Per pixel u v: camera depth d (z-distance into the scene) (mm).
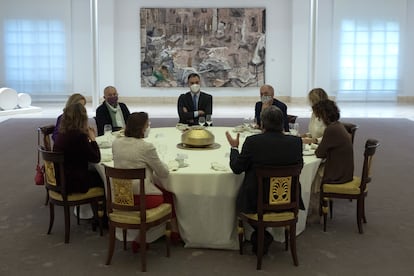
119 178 3430
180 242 3986
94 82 12953
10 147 8117
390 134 9469
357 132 9719
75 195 4023
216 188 3725
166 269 3553
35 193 5449
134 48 15539
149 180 3646
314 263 3652
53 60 15633
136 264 3637
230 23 15367
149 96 15758
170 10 15305
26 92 15766
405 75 15680
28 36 15523
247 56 15500
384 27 15461
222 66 15516
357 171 6520
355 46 15523
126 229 3691
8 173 6348
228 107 14328
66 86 15742
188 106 6078
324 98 4965
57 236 4188
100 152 4359
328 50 15547
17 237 4168
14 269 3557
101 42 15258
